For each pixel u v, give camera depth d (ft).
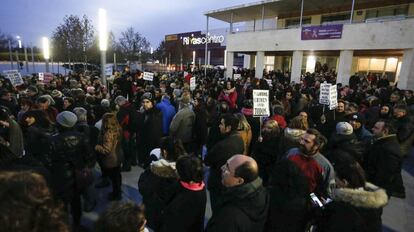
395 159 13.60
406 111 20.33
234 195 7.18
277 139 14.35
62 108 23.54
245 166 7.13
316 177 10.37
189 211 8.00
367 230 7.15
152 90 29.40
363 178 7.77
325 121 21.71
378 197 7.30
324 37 58.80
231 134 12.25
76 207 12.36
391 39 49.96
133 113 19.88
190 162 8.12
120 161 15.15
